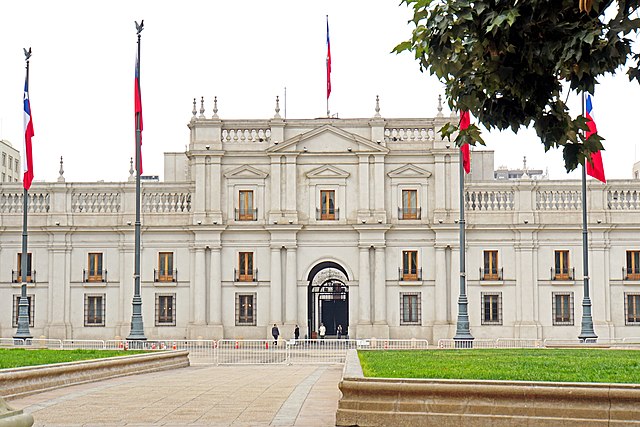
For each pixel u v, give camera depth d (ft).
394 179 223.30
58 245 223.71
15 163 364.99
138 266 165.27
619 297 219.82
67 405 72.64
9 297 223.10
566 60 47.24
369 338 219.61
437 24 48.96
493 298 221.25
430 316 221.05
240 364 150.71
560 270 220.84
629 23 45.73
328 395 80.74
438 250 221.25
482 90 51.44
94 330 222.69
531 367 83.15
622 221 220.23
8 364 92.43
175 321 222.89
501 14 46.32
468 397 58.23
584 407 56.18
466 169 173.06
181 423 62.64
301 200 223.51
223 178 223.71
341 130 222.89
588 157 52.54
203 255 222.07
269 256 222.89
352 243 222.69
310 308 227.20
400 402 59.41
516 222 220.64
